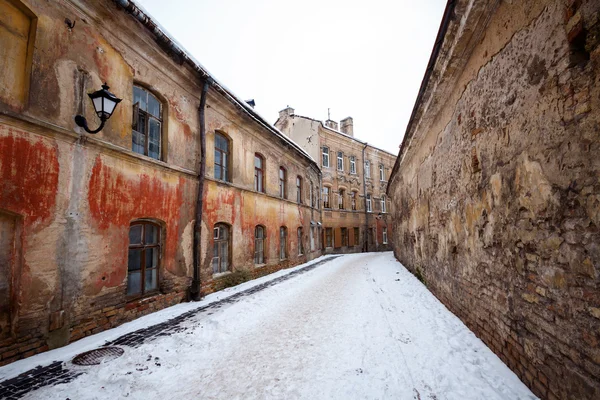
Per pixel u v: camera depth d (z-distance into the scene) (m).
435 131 7.95
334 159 29.09
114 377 4.05
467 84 5.36
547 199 3.04
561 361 2.85
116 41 6.44
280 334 5.86
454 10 4.41
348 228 29.66
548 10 2.96
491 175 4.39
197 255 8.70
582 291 2.57
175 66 8.03
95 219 5.77
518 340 3.66
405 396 3.53
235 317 6.91
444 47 5.29
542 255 3.15
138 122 7.21
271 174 14.56
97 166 5.85
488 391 3.41
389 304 7.86
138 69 7.05
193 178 8.85
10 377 4.04
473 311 5.27
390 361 4.45
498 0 3.97
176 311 7.33
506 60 3.86
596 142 2.38
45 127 4.92
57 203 5.11
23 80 4.79
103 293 5.90
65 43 5.37
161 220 7.55
